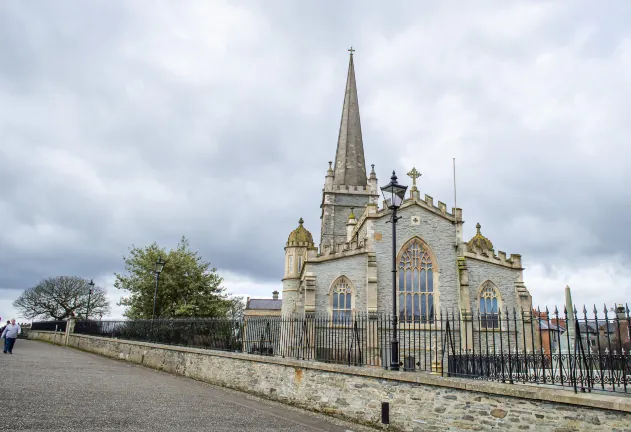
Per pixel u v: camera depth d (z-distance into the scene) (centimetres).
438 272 4069
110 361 3155
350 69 7306
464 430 1257
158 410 1435
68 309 9219
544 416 1109
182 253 5275
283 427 1352
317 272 3969
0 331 5144
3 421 1110
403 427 1397
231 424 1326
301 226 6444
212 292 5362
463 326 3812
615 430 993
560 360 1320
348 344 1980
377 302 3925
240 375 2092
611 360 1080
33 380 1830
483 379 1356
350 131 6912
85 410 1323
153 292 4956
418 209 4191
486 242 5416
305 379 1747
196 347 2569
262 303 9644
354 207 6412
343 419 1569
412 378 1398
